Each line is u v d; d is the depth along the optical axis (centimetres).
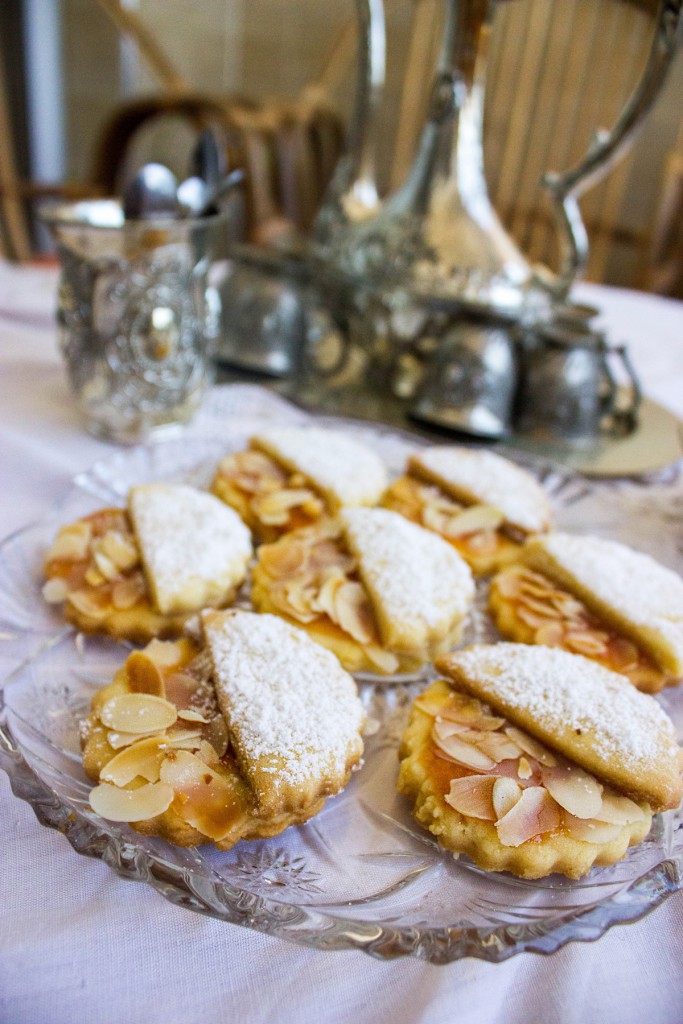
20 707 27
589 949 23
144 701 26
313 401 45
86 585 31
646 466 41
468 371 41
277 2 115
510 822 24
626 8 75
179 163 118
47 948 22
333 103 116
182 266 36
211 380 42
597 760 25
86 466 37
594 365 42
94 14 106
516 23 77
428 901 23
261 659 27
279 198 75
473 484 37
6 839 23
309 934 21
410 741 27
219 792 24
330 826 25
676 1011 22
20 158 106
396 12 105
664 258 74
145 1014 21
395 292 43
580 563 33
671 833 25
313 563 33
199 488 38
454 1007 21
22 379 43
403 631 30
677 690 31
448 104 41
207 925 22
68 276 36
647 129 96
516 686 27
